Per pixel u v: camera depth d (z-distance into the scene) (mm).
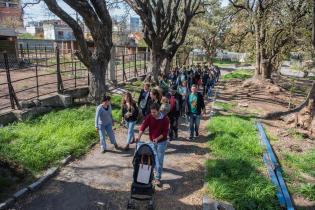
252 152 9758
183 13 22609
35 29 69875
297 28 22422
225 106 18594
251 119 14766
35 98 12602
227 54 80625
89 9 12461
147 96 10719
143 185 6211
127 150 9641
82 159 8750
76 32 12500
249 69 56562
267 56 29562
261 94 25547
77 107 13445
